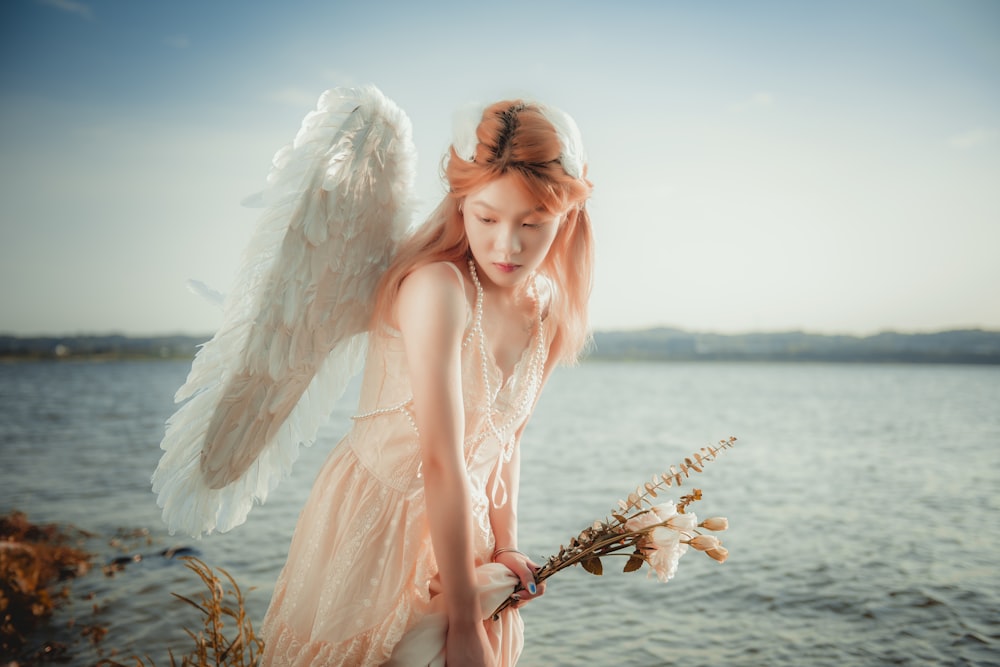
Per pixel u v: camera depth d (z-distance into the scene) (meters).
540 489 14.31
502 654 1.48
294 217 1.24
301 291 1.30
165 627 5.88
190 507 1.46
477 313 1.42
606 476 16.02
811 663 5.68
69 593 6.70
